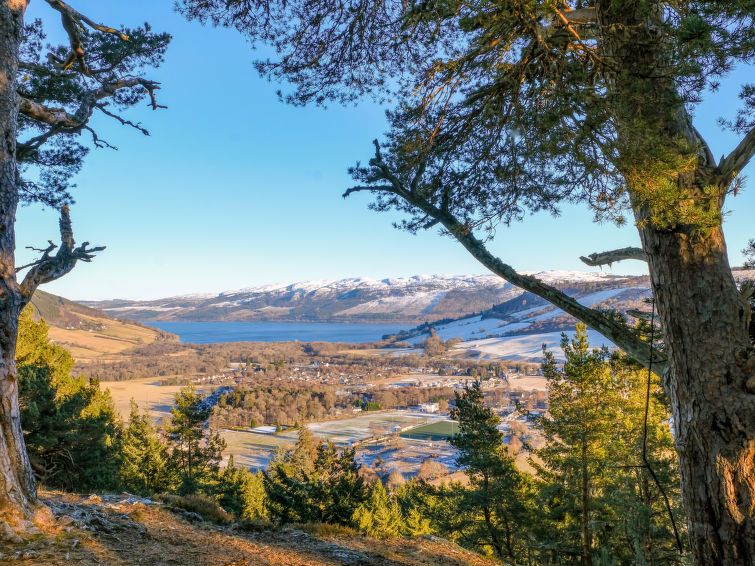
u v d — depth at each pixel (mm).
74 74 8023
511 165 5066
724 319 4105
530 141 4598
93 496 7492
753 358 3953
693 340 4133
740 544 3822
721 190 4164
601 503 15445
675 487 14383
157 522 6691
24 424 15031
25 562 4188
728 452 3922
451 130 5301
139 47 8258
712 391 4027
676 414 4336
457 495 19344
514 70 4418
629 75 3984
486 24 4062
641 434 14883
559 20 4145
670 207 3973
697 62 4129
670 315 4289
